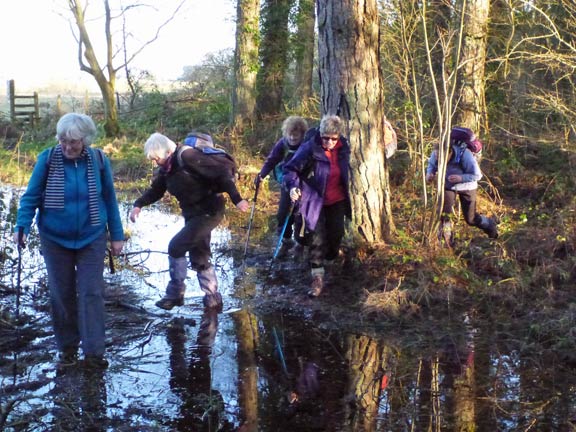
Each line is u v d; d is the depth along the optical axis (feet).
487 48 41.73
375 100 24.08
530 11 39.04
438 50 36.06
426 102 38.14
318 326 20.57
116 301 22.56
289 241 28.02
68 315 17.97
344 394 15.98
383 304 21.17
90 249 17.44
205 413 14.85
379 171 24.26
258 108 65.82
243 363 17.89
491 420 14.57
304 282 24.40
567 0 35.35
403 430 14.17
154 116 82.94
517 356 18.04
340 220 22.58
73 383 16.39
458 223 28.60
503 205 34.71
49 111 104.99
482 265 24.34
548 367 17.33
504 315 20.85
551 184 35.68
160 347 18.95
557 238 24.64
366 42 23.75
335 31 23.72
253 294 23.66
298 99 61.41
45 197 17.12
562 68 35.42
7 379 16.61
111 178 17.74
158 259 28.68
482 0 36.63
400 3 29.01
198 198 21.42
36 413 14.80
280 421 14.65
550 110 36.29
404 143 40.70
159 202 42.60
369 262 23.58
